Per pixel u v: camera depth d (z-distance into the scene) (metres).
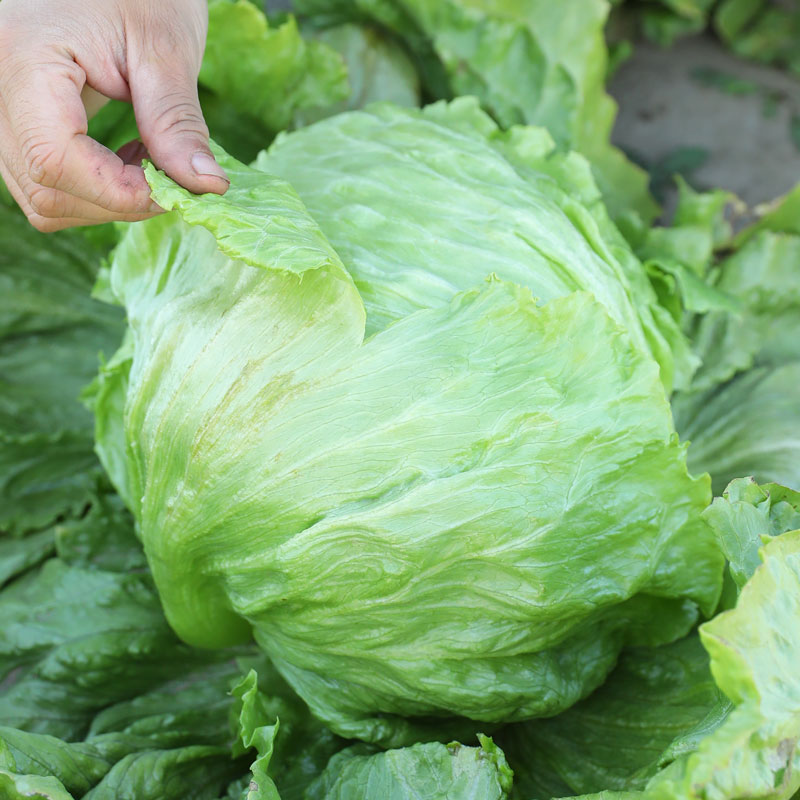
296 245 0.63
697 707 0.71
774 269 0.83
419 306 0.68
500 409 0.65
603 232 0.76
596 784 0.71
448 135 0.75
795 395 0.81
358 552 0.66
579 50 0.85
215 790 0.72
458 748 0.67
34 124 0.63
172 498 0.68
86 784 0.69
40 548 0.82
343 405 0.65
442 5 0.85
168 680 0.77
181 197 0.63
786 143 1.13
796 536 0.63
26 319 0.87
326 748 0.73
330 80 0.83
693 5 1.19
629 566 0.68
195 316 0.67
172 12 0.68
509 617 0.67
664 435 0.67
